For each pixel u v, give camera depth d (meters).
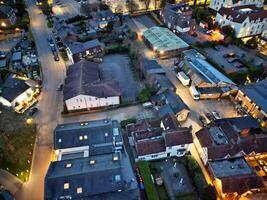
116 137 49.94
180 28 90.50
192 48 82.56
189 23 90.25
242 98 62.62
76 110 60.88
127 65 76.88
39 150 51.69
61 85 68.31
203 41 86.44
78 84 61.00
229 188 42.25
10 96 59.97
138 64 74.06
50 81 70.38
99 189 39.56
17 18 101.94
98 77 66.31
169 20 95.00
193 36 90.06
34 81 68.62
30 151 51.25
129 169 43.12
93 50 78.50
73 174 40.16
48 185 39.09
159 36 84.50
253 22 87.81
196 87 65.75
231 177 43.00
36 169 48.25
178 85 69.44
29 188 45.09
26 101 62.97
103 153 46.97
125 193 39.38
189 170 47.41
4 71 71.62
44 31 94.12
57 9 109.44
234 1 103.19
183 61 73.50
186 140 48.59
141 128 53.25
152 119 55.66
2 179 46.41
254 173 44.38
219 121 55.06
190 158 48.34
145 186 43.91
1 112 55.31
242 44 85.69
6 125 51.47
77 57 76.62
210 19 97.00
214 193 41.84
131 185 40.38
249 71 70.44
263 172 48.03
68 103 58.75
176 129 49.66
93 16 98.06
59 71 74.25
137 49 81.88
